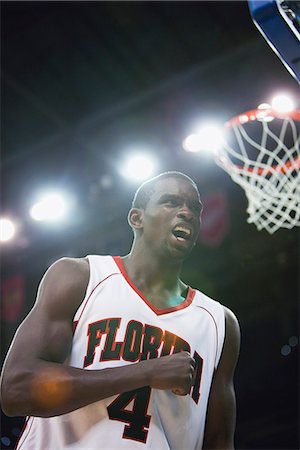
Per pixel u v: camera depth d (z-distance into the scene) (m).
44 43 8.51
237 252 8.75
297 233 8.42
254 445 9.10
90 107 9.20
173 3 7.88
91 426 2.18
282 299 9.01
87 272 2.39
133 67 8.76
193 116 8.80
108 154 9.26
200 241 8.88
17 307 9.21
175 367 2.11
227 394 2.53
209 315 2.51
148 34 8.38
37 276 9.31
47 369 2.10
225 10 7.94
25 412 2.10
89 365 2.23
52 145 9.48
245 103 8.52
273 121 7.14
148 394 2.24
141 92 8.93
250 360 9.44
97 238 9.06
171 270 2.46
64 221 9.17
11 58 8.65
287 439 8.98
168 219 2.43
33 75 8.88
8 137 9.49
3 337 9.09
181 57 8.59
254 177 6.30
